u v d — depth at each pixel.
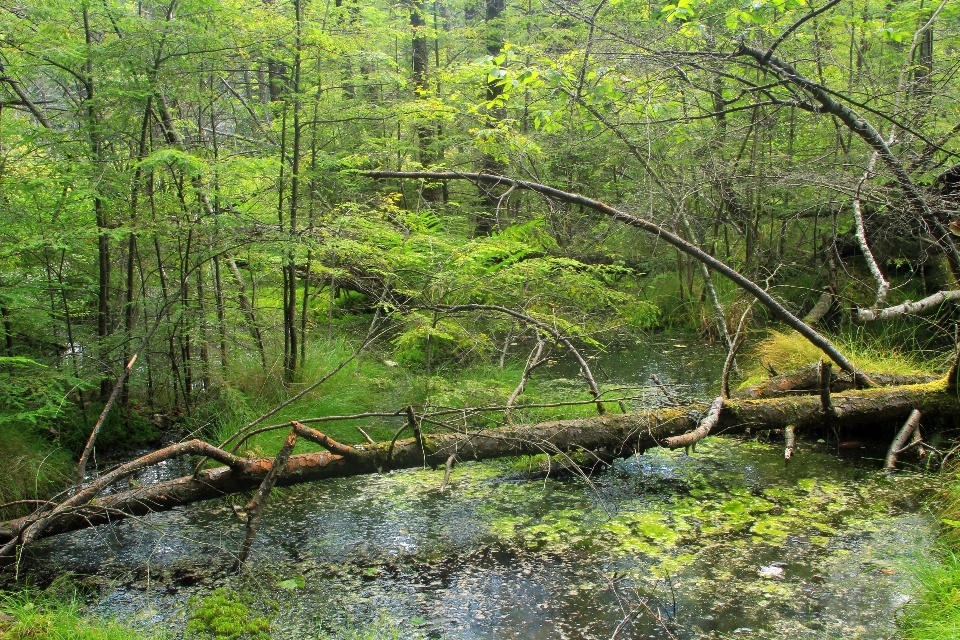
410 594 3.49
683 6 4.65
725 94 7.12
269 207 6.28
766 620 3.16
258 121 6.71
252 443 5.32
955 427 5.10
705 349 8.72
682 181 5.90
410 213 7.54
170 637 3.12
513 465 5.25
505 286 7.06
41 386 4.68
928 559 3.55
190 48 5.23
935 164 5.39
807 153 6.90
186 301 5.79
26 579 3.65
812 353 6.38
